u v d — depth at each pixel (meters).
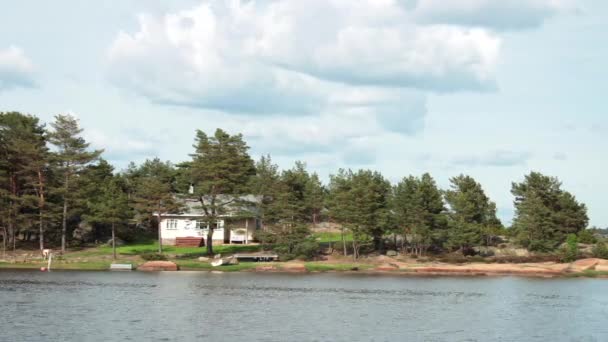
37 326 34.06
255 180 95.62
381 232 88.69
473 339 33.69
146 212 89.81
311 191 97.75
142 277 64.69
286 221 83.88
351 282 63.66
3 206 84.25
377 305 46.12
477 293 55.22
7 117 91.44
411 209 86.81
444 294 54.12
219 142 86.62
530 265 81.62
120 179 110.06
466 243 87.19
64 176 88.75
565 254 85.44
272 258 83.25
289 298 49.22
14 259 79.75
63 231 87.06
